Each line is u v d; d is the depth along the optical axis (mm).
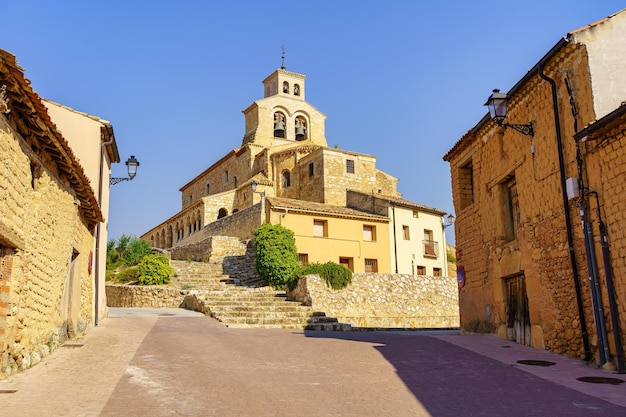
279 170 53219
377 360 12242
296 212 36656
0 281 9305
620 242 10773
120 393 8586
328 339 16188
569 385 9547
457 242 19781
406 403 8242
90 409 7570
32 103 9062
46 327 11977
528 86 14211
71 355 11930
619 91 11844
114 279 36219
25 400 7957
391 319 28141
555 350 13219
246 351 13289
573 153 12320
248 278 34125
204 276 34344
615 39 12125
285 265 31453
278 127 60125
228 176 61406
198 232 50594
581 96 12156
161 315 23406
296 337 16688
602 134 11219
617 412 7645
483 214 17578
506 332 15992
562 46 12312
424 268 41688
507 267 15805
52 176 11750
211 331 17734
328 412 7625
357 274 28266
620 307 10766
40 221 10992
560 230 13008
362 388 9242
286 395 8586
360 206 43375
